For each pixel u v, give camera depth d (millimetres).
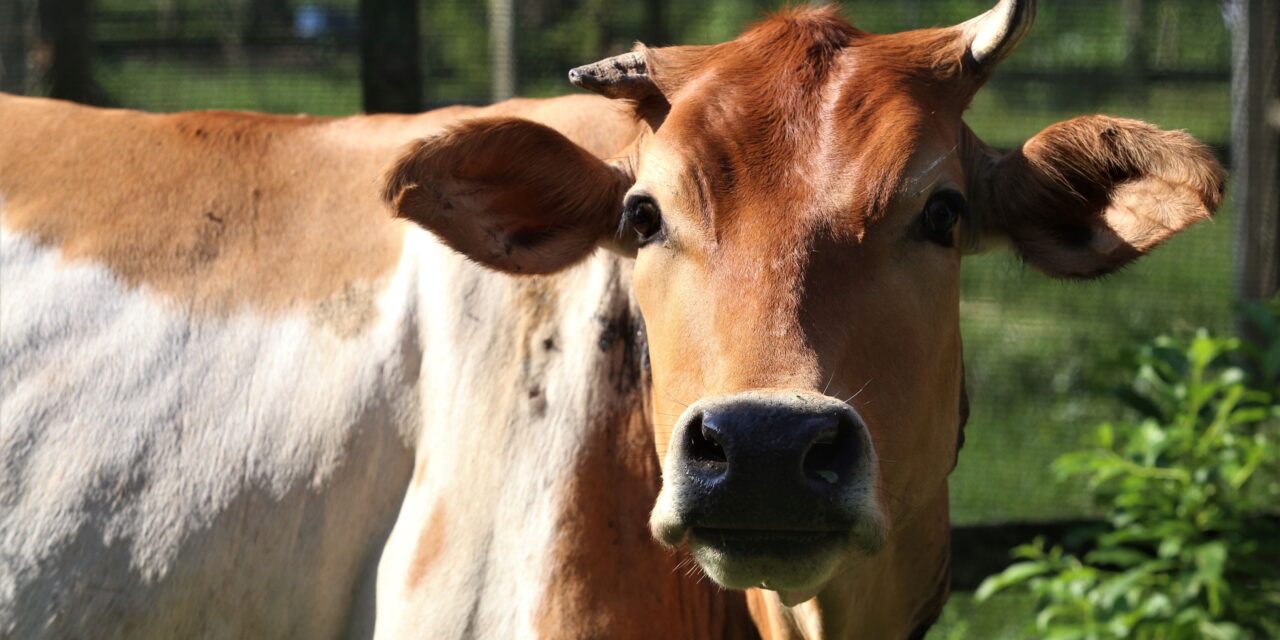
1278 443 7414
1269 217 9914
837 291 3629
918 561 4586
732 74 3982
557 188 4352
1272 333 6801
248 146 5133
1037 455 10344
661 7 13094
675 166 3820
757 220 3693
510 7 12086
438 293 4695
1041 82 16750
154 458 4711
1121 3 17328
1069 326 12727
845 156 3748
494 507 4434
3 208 5082
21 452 4762
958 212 3896
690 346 3709
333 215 4938
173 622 4625
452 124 4172
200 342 4809
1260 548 6453
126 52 12961
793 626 4371
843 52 4004
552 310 4605
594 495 4402
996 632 8109
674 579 4410
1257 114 9898
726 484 3268
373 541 4637
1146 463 6500
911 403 3756
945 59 4062
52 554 4660
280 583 4645
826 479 3307
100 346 4840
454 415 4555
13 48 10102
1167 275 12492
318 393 4699
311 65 13039
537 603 4316
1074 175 4152
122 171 5113
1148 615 6363
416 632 4387
